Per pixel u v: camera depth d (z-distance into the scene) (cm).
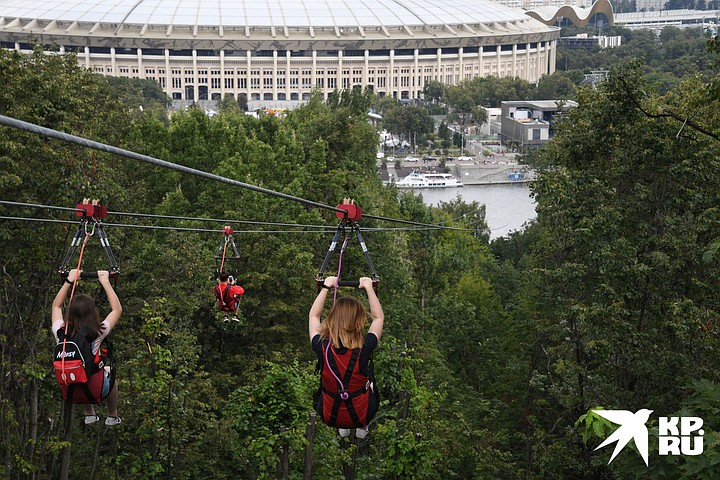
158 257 4362
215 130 6400
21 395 3544
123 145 5450
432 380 4484
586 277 3609
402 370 3234
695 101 3694
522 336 4931
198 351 3647
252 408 3098
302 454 3266
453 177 19412
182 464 3594
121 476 3675
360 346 1131
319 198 6050
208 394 4094
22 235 3538
